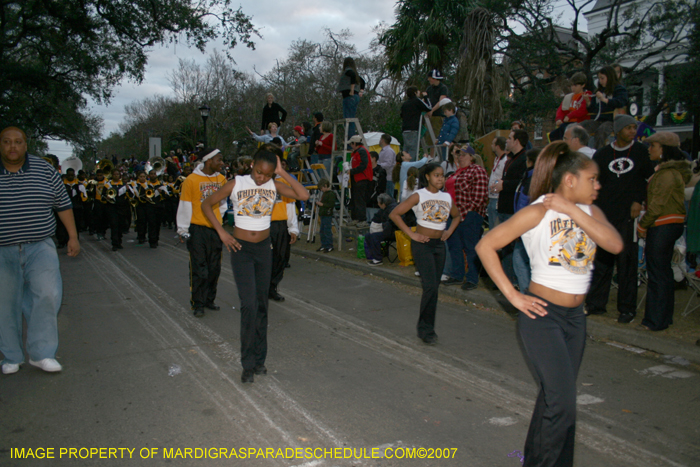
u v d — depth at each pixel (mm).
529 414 3662
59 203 4496
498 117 13328
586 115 7441
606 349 5059
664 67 19203
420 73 17250
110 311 6645
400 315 6359
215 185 6426
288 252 7043
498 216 6730
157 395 4004
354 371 4508
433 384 4215
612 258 5637
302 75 33281
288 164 13344
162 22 18562
